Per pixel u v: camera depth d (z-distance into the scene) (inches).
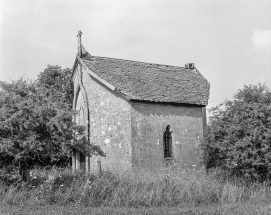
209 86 1114.1
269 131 738.8
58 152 658.2
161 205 608.4
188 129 989.8
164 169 818.2
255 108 764.0
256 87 823.7
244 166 765.9
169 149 964.6
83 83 1043.9
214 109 844.6
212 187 682.2
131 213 518.3
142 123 914.7
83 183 634.2
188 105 994.7
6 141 597.0
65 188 625.9
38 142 621.3
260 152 755.4
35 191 608.1
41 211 511.2
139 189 637.9
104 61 1055.6
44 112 639.1
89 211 527.2
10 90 669.9
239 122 780.6
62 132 645.3
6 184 617.0
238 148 762.2
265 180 766.5
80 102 1072.8
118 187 627.8
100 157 948.6
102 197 607.5
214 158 890.7
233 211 548.1
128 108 906.1
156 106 946.7
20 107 618.8
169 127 963.3
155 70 1103.6
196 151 987.3
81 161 1009.5
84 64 1010.1
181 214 522.0
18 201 579.5
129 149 887.1
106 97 959.0
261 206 593.3
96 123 975.6
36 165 673.0
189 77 1135.6
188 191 647.8
